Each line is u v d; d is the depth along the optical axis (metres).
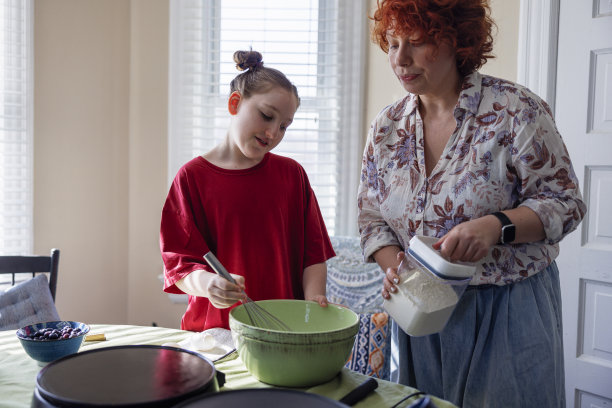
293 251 1.45
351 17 2.73
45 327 1.13
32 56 2.56
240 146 1.32
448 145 1.18
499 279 1.16
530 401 1.16
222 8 2.73
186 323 1.37
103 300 2.82
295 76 2.74
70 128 2.71
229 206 1.34
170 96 2.76
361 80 2.74
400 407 0.87
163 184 2.79
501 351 1.17
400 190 1.25
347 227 2.80
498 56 2.34
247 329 0.91
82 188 2.75
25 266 1.84
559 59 2.18
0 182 2.56
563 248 2.18
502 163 1.14
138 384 0.74
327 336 0.89
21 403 0.89
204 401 0.68
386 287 1.09
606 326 2.10
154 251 2.80
